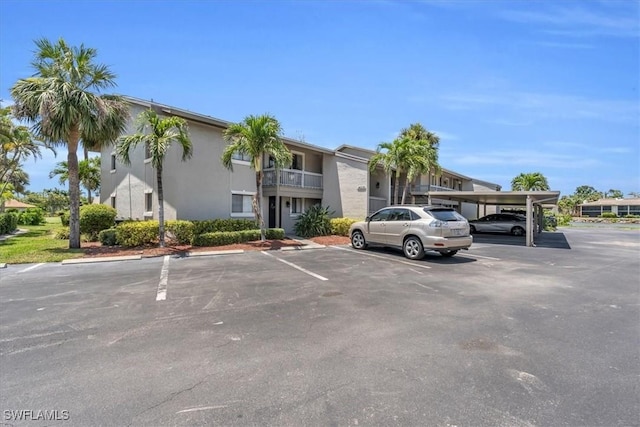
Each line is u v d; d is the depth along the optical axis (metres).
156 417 2.65
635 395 3.00
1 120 19.75
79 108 11.25
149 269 8.95
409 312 5.36
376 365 3.54
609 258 11.80
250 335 4.37
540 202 21.23
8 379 3.23
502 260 10.94
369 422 2.59
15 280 7.62
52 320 4.93
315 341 4.17
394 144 18.98
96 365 3.53
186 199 14.59
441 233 10.23
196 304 5.76
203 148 15.27
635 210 63.44
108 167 19.77
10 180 32.19
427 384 3.16
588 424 2.59
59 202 54.25
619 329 4.68
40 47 11.22
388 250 12.86
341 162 19.98
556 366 3.55
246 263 9.91
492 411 2.74
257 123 13.15
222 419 2.62
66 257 10.64
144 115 11.89
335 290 6.75
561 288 7.12
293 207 20.25
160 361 3.62
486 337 4.34
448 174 31.22
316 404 2.83
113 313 5.26
